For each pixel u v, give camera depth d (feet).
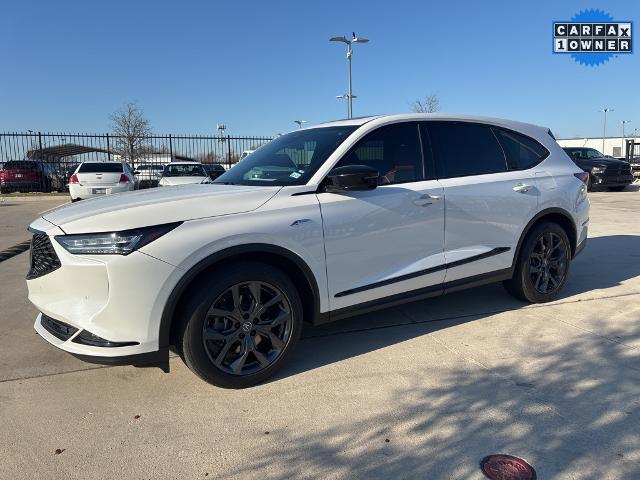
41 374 11.93
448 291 14.11
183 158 78.95
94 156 89.66
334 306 12.09
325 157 12.28
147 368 12.19
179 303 10.51
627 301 16.56
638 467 8.15
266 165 13.42
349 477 8.08
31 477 8.19
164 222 10.11
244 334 10.98
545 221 16.14
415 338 13.71
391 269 12.85
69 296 10.09
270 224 10.93
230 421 9.80
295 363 12.35
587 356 12.34
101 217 10.03
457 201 13.82
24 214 45.75
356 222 12.10
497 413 9.84
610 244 26.71
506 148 15.64
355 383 11.24
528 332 13.96
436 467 8.26
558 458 8.42
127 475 8.23
